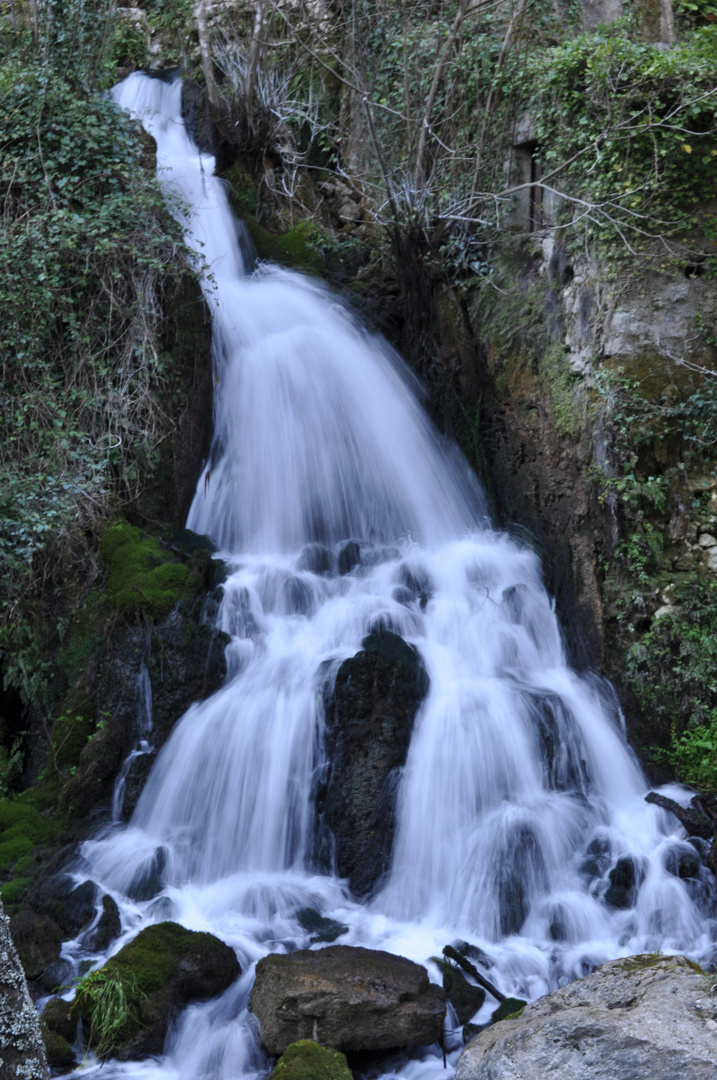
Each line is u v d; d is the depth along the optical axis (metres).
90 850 7.46
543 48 11.45
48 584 8.95
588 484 9.84
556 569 10.08
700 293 9.57
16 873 7.27
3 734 8.80
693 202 9.50
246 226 13.48
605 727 8.76
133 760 8.02
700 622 9.30
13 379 9.67
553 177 10.72
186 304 10.63
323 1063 5.19
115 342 10.08
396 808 7.61
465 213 11.69
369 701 7.95
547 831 7.49
